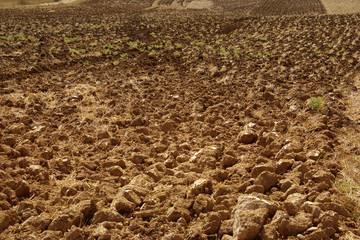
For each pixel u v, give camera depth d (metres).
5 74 8.91
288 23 19.02
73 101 7.19
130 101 7.22
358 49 11.38
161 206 3.54
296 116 6.10
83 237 3.15
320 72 8.95
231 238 2.95
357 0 37.59
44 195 3.81
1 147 4.86
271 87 7.80
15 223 3.34
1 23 19.81
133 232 3.15
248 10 35.72
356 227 3.20
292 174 4.09
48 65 10.16
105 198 3.77
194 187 3.75
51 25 19.23
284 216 3.16
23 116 6.22
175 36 15.95
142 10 34.56
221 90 7.82
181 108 6.80
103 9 33.19
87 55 11.62
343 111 6.27
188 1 45.34
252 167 4.39
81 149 5.11
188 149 5.06
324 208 3.30
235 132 5.59
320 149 4.63
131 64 10.52
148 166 4.62
